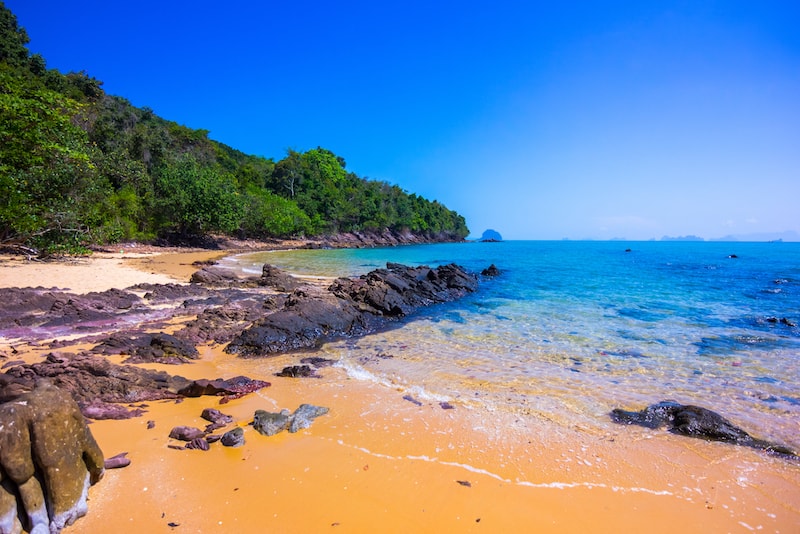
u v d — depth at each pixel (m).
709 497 5.14
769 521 4.73
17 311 12.84
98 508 4.49
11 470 3.78
